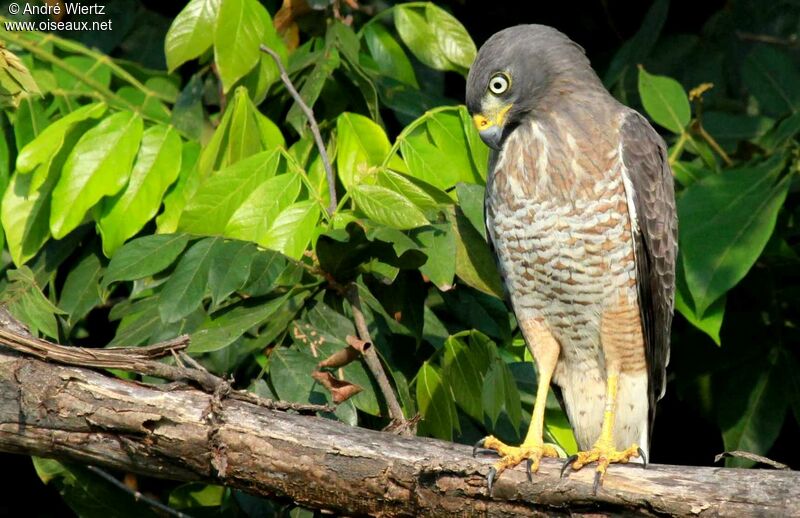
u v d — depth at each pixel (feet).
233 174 27.02
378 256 24.68
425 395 26.73
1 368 21.31
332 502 21.56
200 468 21.65
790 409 37.83
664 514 19.92
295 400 24.59
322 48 31.04
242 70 28.66
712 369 34.12
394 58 32.48
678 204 29.71
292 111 29.45
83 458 22.00
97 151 27.53
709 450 37.58
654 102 33.19
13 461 34.99
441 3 37.27
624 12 40.19
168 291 24.08
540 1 40.14
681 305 29.96
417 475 20.97
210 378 21.54
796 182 33.63
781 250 32.78
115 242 27.84
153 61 35.83
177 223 28.60
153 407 21.25
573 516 20.77
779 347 33.91
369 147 28.19
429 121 28.76
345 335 25.81
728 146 36.35
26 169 27.25
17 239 28.19
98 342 33.86
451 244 25.76
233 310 24.90
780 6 40.04
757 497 19.21
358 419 27.66
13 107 29.07
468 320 29.12
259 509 29.30
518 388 30.35
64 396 21.30
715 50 39.70
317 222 26.91
